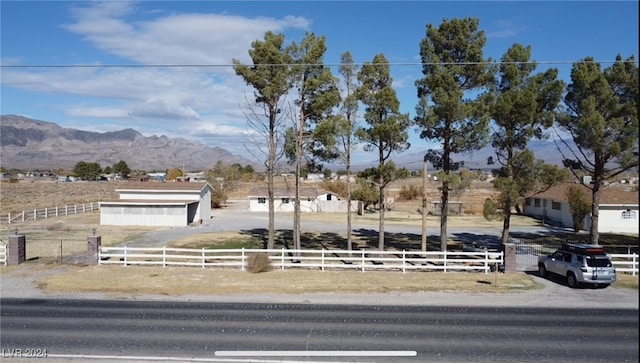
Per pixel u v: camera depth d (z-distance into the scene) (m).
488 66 34.44
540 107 33.75
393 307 21.31
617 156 32.56
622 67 33.25
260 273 28.94
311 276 28.19
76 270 29.02
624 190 56.41
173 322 18.41
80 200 85.62
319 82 34.34
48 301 22.03
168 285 25.38
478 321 18.91
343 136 34.56
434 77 33.25
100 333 16.86
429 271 30.86
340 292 24.19
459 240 46.03
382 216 35.41
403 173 34.06
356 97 34.06
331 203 75.06
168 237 45.88
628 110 31.97
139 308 20.77
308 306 21.36
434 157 35.75
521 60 34.62
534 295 23.88
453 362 14.25
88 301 22.08
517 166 33.38
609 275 25.05
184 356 14.58
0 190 96.81
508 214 34.06
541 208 65.00
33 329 17.36
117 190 58.78
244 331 17.22
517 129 33.78
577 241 43.91
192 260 34.00
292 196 74.50
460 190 34.41
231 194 109.19
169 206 54.78
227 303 21.84
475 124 33.38
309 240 45.81
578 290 25.08
